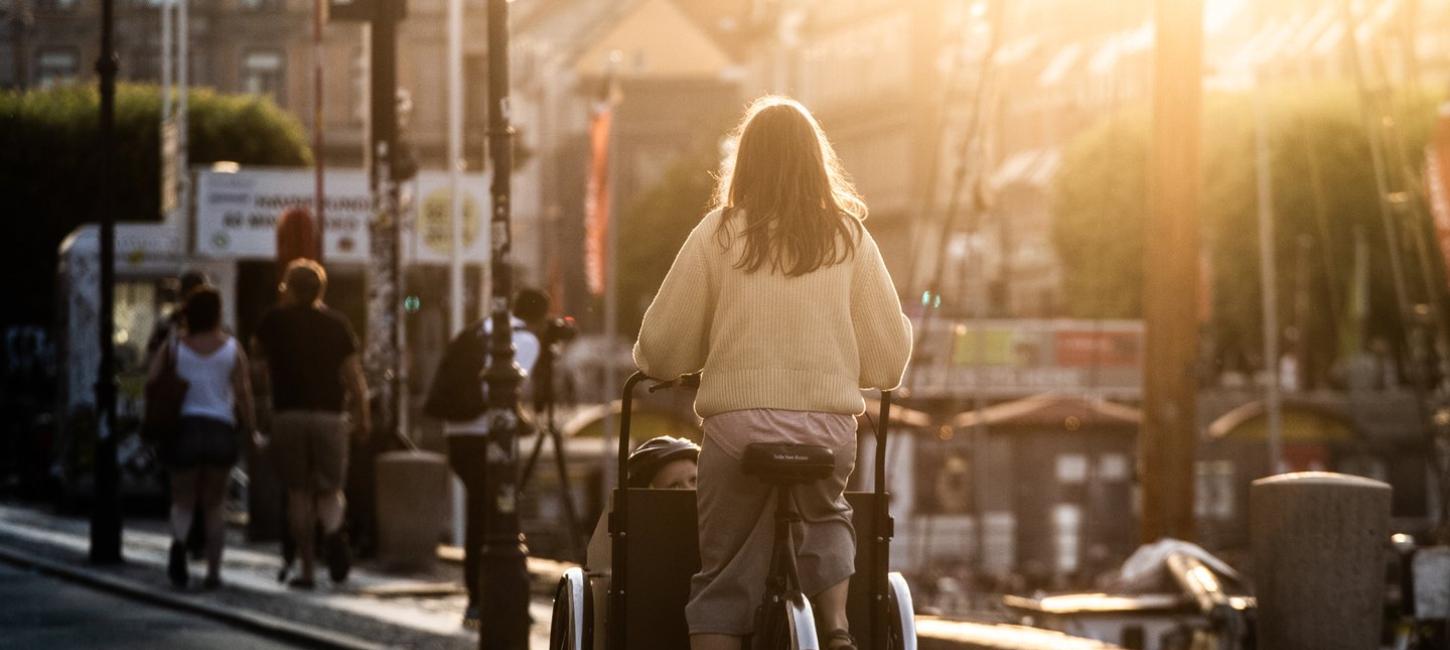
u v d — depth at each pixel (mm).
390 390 34438
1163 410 29859
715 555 10977
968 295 160625
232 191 52594
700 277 10867
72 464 47906
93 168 105438
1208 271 106250
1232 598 22828
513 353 20906
